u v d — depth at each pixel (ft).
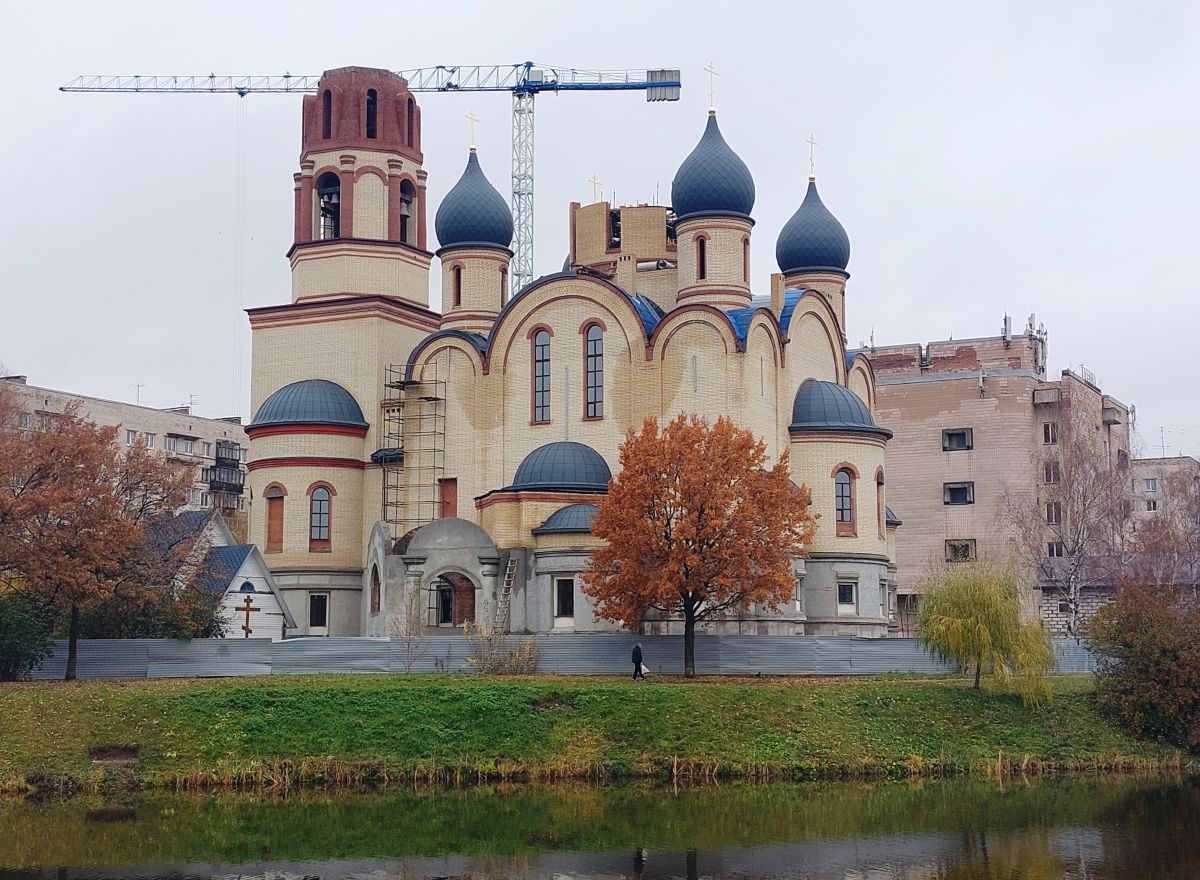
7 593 219.20
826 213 309.42
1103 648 212.64
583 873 140.26
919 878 137.39
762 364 258.98
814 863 143.43
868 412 273.54
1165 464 556.51
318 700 196.54
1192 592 335.06
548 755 190.80
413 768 187.52
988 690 213.25
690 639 220.02
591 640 226.58
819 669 229.25
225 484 492.54
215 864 144.87
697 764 190.19
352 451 290.15
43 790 179.52
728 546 214.28
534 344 270.87
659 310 282.97
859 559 263.29
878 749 196.54
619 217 306.14
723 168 272.51
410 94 313.12
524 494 252.21
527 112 470.80
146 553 227.20
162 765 185.06
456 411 277.23
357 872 141.69
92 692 196.44
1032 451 404.57
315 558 285.84
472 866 143.64
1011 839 153.69
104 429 222.89
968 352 452.76
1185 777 195.31
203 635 239.91
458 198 291.38
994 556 363.35
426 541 250.37
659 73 465.47
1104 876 137.80
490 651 224.94
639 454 218.38
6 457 213.46
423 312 306.55
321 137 306.35
